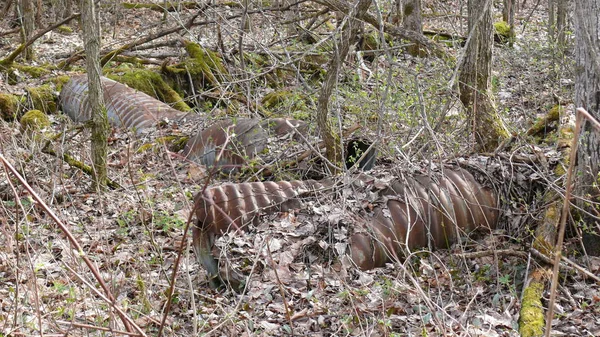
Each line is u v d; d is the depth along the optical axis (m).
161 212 7.22
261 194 6.52
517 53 12.89
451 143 7.89
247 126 8.67
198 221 6.35
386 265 6.12
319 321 5.32
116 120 10.97
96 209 7.66
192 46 13.55
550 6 14.49
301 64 13.00
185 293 5.91
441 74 8.84
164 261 6.48
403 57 13.16
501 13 21.84
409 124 8.04
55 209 7.55
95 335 4.87
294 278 5.84
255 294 5.67
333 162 7.48
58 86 12.84
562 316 5.34
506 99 10.86
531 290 5.53
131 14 20.42
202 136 9.07
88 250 6.49
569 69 11.48
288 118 8.98
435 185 6.54
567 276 5.89
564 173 6.55
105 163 8.19
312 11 14.20
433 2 19.00
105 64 13.40
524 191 6.78
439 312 5.40
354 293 5.53
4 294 5.56
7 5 17.78
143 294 5.38
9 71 13.52
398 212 6.33
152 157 9.34
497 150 7.17
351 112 9.12
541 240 5.99
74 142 9.74
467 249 6.42
